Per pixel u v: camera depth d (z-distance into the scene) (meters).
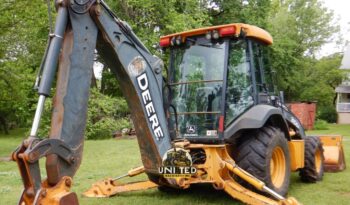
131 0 19.31
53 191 3.56
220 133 5.71
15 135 28.17
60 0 3.94
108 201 6.09
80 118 3.94
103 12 4.33
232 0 24.98
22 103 17.20
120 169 9.22
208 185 7.16
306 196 6.38
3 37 13.91
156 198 6.25
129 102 4.89
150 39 18.86
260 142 5.82
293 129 7.38
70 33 3.99
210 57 5.99
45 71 3.65
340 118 35.50
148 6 19.22
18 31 14.03
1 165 10.54
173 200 6.13
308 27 34.31
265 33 6.31
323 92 32.75
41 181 3.51
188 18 19.48
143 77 4.86
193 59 6.14
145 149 5.11
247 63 6.03
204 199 6.17
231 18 25.11
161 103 5.09
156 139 5.00
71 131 3.85
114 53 4.54
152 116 4.95
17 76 14.99
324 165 8.66
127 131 19.45
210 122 5.86
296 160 6.92
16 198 6.39
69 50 3.95
